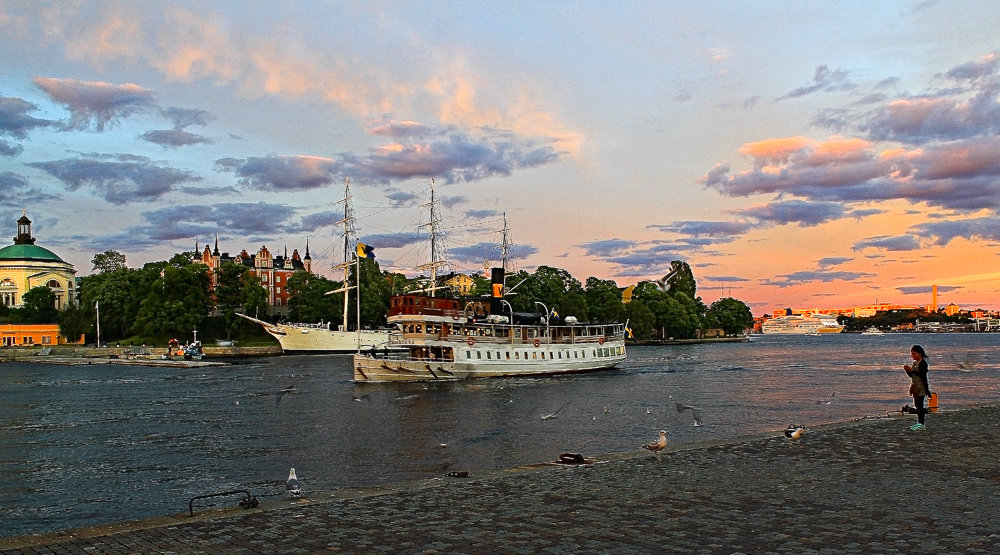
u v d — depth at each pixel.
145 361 142.50
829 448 27.83
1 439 49.12
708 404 65.50
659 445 27.25
